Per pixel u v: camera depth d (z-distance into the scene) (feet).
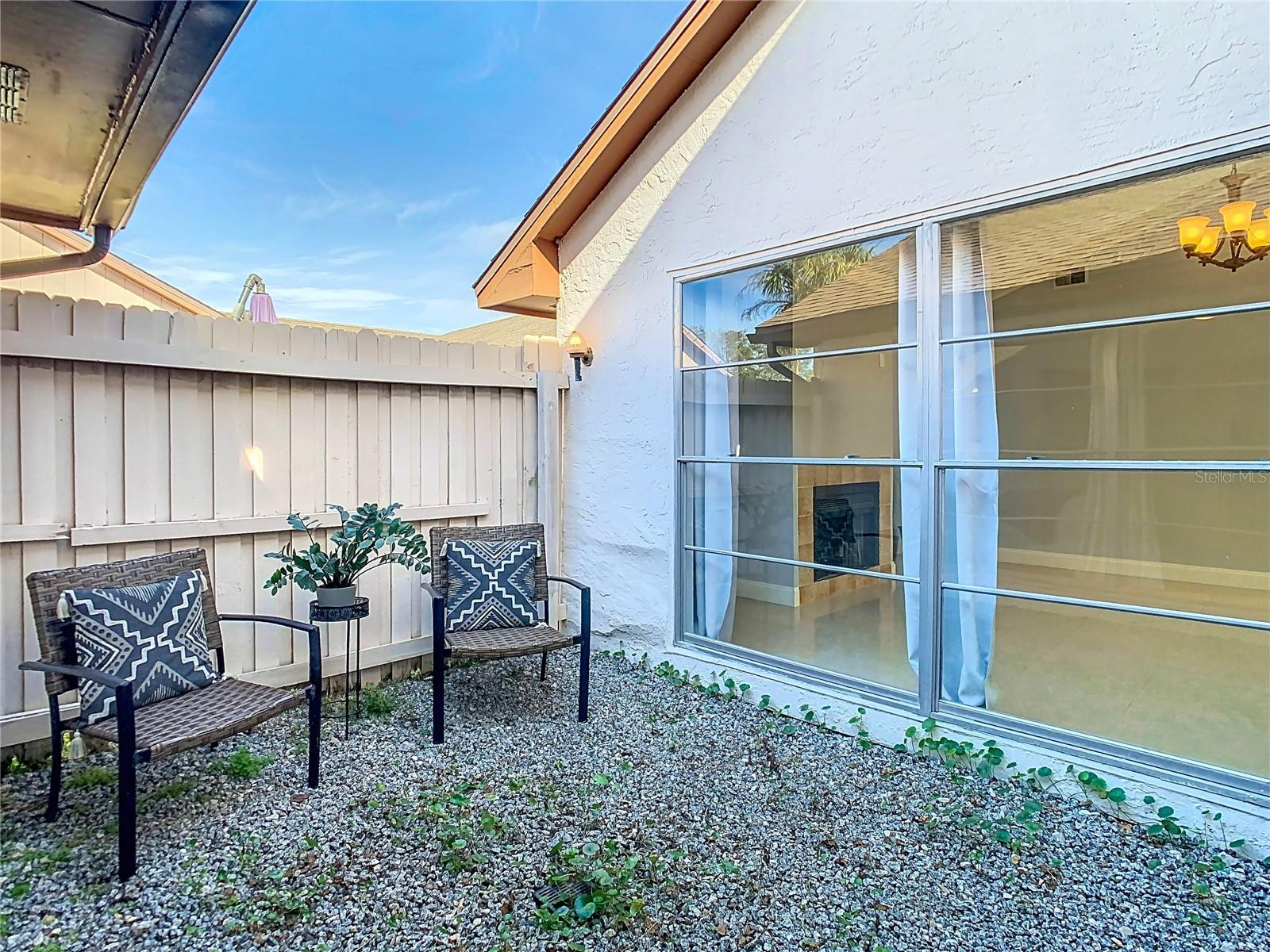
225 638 12.03
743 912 7.12
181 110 8.87
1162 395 16.43
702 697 13.44
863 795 9.59
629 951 6.55
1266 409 15.78
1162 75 8.87
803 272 12.64
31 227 21.01
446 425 14.97
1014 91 9.98
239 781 9.75
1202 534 16.01
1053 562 13.75
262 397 12.40
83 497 10.54
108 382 10.78
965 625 11.22
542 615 15.48
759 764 10.53
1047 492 13.80
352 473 13.55
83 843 8.14
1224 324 16.28
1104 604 10.19
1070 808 9.30
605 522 16.11
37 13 7.02
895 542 11.60
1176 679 11.86
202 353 11.55
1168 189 9.39
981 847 8.36
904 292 11.28
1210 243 10.79
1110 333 15.53
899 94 11.10
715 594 14.30
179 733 8.05
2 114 8.93
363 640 13.80
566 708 12.78
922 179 10.90
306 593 13.05
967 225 10.75
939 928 6.95
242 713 8.72
